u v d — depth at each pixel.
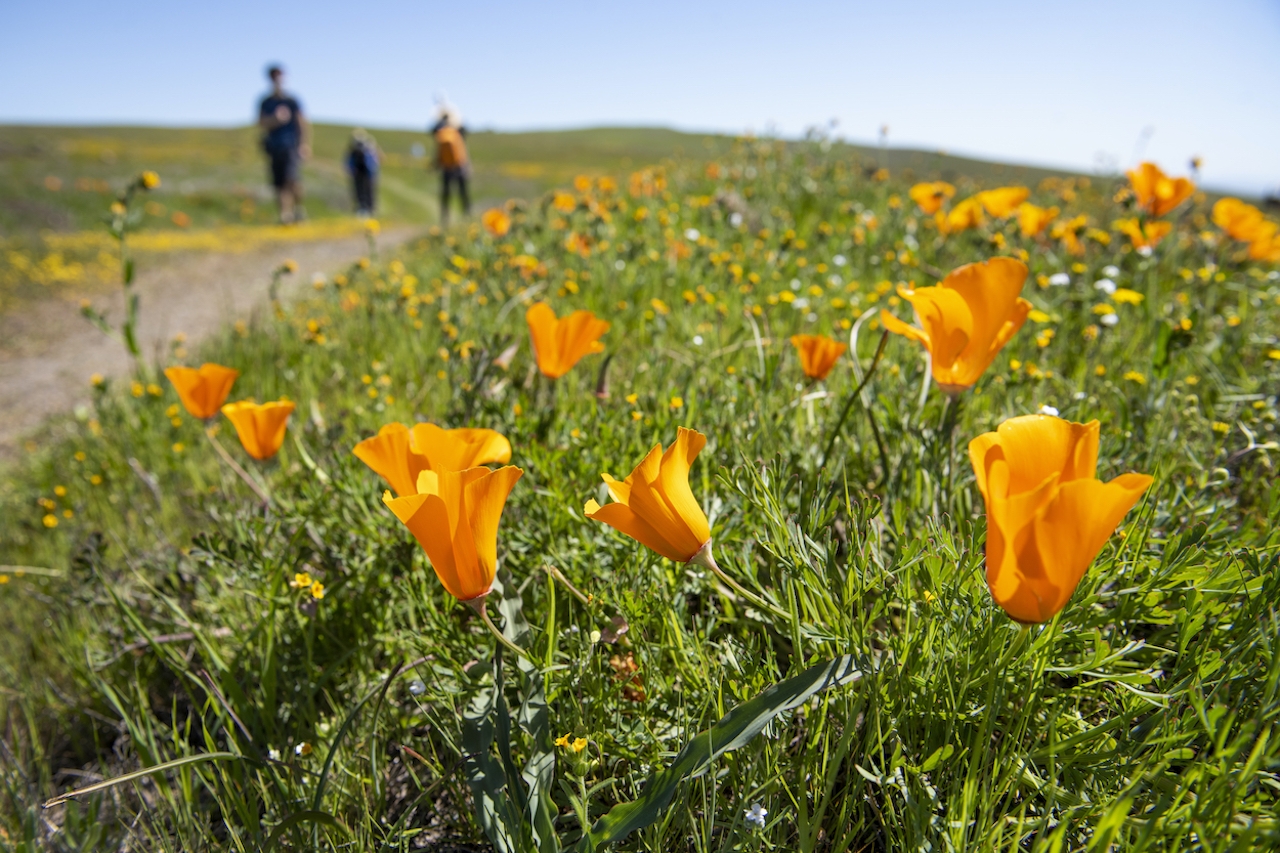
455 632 1.51
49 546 2.94
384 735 1.59
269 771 1.47
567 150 62.03
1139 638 1.47
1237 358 2.67
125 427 3.66
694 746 1.09
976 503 1.79
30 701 2.08
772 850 1.10
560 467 1.89
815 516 1.27
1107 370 2.53
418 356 3.79
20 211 16.47
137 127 91.94
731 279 4.09
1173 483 1.69
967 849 1.02
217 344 5.07
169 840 1.42
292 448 2.99
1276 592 1.13
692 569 1.56
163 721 1.95
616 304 3.92
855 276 4.34
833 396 2.21
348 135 75.75
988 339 1.38
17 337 7.63
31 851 1.25
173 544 2.44
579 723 1.30
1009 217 4.14
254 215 21.22
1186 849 0.93
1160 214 3.30
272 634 1.65
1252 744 1.08
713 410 2.05
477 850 1.38
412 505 1.03
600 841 1.08
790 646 1.46
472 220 9.65
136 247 13.46
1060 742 1.08
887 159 8.96
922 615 1.20
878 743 1.19
